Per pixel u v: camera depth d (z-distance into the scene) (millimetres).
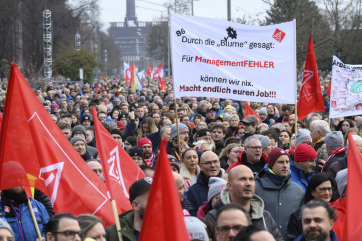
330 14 43719
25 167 7266
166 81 70688
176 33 11414
